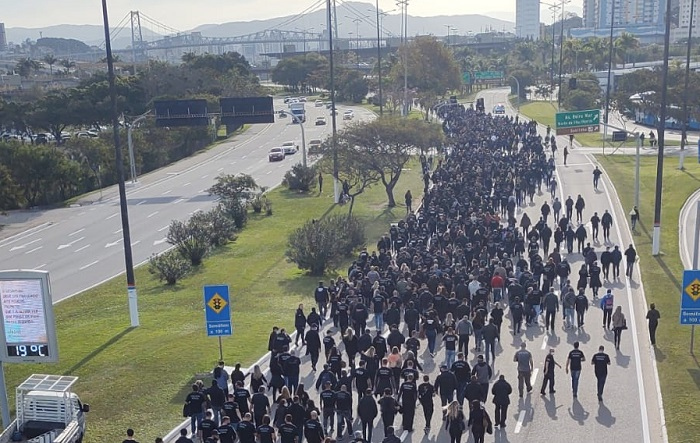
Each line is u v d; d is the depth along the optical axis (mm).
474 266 30125
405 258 31703
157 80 112062
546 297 26844
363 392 19141
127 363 24703
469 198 44531
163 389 22328
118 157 29094
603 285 32656
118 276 39656
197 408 18453
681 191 53406
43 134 115688
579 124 66875
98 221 56219
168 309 32312
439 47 137125
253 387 19406
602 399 20984
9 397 22797
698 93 87375
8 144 67125
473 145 67438
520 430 19172
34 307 20250
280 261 41000
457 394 20297
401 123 54906
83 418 18969
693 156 72375
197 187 70750
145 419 20266
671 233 42094
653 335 24656
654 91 91562
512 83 155750
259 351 25578
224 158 92188
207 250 41531
